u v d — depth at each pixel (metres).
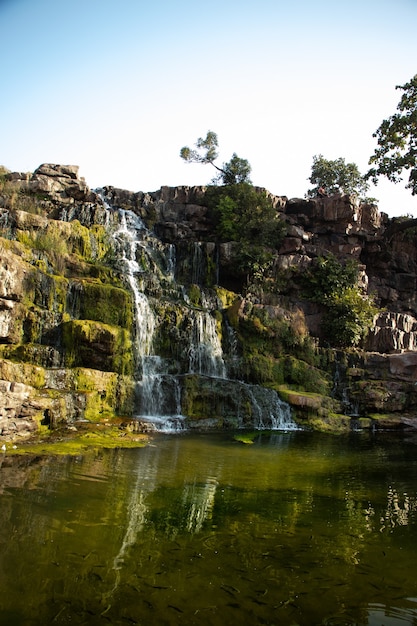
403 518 8.39
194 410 18.78
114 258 25.75
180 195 33.44
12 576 5.62
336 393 22.95
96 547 6.51
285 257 29.20
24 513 7.59
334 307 27.47
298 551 6.76
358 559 6.58
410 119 29.67
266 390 20.41
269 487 10.09
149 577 5.78
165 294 24.30
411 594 5.70
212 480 10.36
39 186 28.89
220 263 29.22
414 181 31.28
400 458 14.00
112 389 17.30
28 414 13.48
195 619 4.97
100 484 9.44
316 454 14.10
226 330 24.16
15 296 17.89
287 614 5.15
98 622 4.84
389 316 28.80
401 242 34.31
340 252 31.34
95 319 20.16
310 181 42.66
